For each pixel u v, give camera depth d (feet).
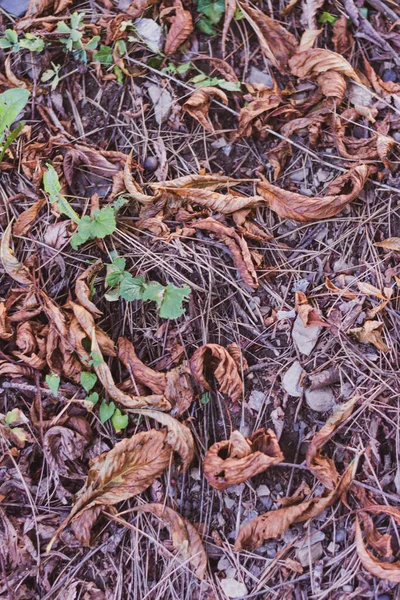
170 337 2.72
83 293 2.68
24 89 2.70
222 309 2.77
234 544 2.58
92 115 2.90
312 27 2.97
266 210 2.85
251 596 2.55
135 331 2.74
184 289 2.65
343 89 2.87
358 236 2.83
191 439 2.62
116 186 2.80
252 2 2.99
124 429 2.67
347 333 2.73
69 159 2.83
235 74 2.93
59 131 2.87
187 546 2.56
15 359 2.69
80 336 2.64
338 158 2.87
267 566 2.58
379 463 2.63
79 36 2.89
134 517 2.61
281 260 2.82
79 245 2.77
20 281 2.72
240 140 2.91
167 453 2.61
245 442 2.58
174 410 2.65
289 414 2.69
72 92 2.92
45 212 2.82
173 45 2.92
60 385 2.68
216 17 2.95
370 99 2.90
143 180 2.85
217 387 2.71
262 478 2.64
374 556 2.53
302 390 2.70
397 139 2.89
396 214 2.84
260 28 2.96
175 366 2.70
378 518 2.60
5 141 2.83
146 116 2.91
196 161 2.87
